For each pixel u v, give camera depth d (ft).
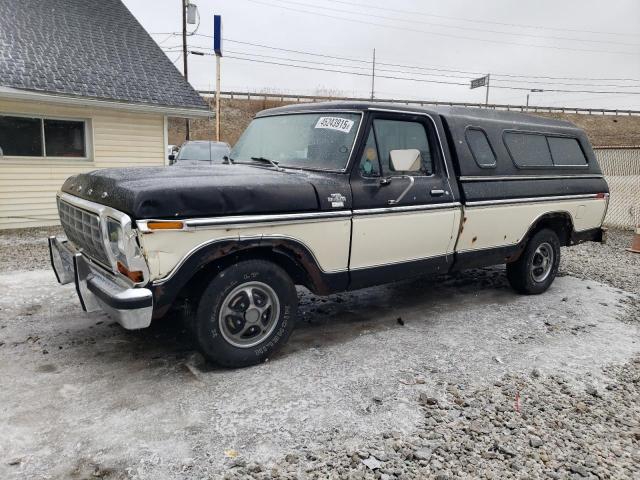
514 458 9.18
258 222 11.58
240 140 16.70
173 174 11.96
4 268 22.22
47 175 35.88
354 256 13.56
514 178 17.49
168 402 10.63
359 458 8.95
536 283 19.36
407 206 14.30
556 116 162.30
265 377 11.90
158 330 14.66
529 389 11.81
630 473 8.94
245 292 12.04
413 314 16.93
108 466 8.52
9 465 8.46
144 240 10.19
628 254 29.71
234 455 8.91
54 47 38.65
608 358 13.89
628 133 160.97
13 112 33.45
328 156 13.70
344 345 14.03
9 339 13.85
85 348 13.34
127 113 38.81
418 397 11.18
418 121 15.07
